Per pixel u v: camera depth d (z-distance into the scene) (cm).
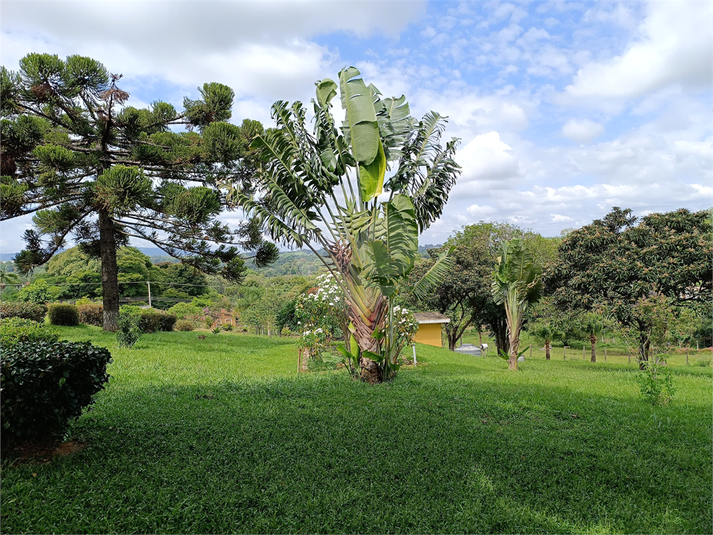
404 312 1206
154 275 4025
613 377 1163
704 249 1363
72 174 1620
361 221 909
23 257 1898
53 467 416
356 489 414
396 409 679
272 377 956
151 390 757
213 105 1839
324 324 1202
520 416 682
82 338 1482
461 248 2572
